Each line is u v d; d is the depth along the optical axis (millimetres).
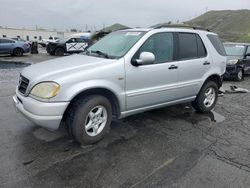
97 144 3869
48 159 3369
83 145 3781
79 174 3061
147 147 3842
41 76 3508
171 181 2992
